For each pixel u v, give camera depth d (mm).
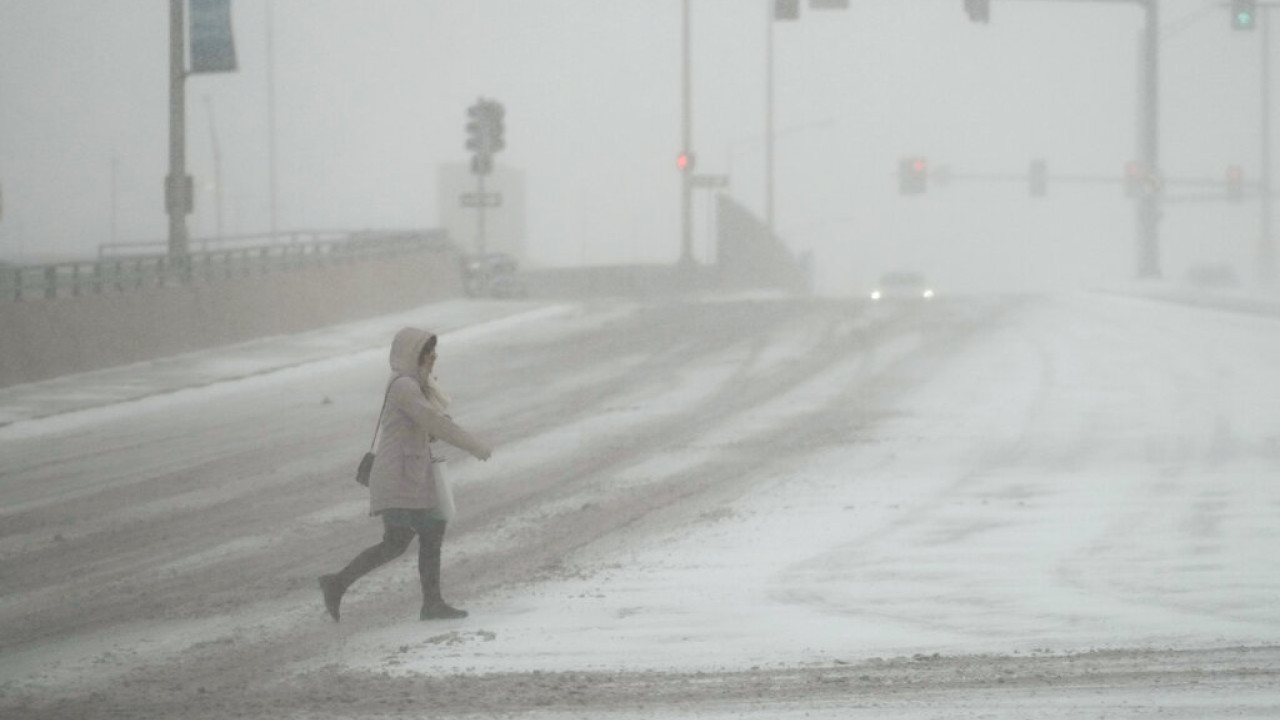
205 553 42000
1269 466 51062
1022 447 56656
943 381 76812
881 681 26984
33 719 25781
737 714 24656
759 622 32438
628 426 65000
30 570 40344
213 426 67375
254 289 101875
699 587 36188
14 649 32031
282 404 74250
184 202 95750
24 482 54219
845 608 33594
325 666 29641
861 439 59719
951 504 46156
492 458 57656
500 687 27203
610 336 103750
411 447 33250
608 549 41375
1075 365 81938
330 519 46531
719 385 77938
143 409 73312
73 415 70875
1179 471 50625
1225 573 36156
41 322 82188
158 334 91812
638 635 31516
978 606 33469
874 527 43125
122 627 33812
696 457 56812
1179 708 24234
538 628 32375
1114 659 28281
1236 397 68312
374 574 39000
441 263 134000
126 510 48625
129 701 27125
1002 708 24594
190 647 31703
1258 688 25594
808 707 25062
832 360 87438
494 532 44344
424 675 28469
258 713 25688
